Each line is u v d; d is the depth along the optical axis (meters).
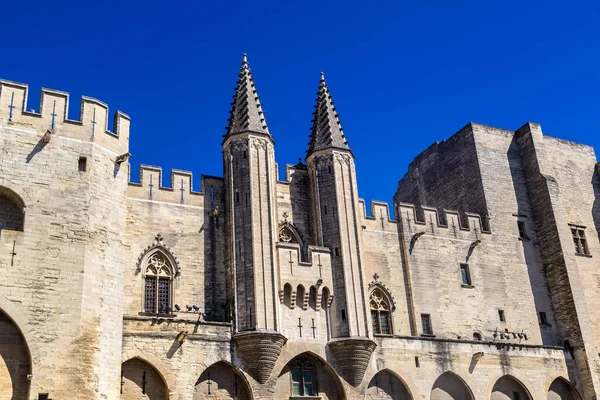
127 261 41.16
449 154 62.81
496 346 49.84
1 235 33.56
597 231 61.38
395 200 70.38
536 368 50.94
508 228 56.72
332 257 45.25
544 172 59.22
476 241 53.91
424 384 45.59
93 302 35.16
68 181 36.47
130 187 43.00
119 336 36.09
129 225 42.00
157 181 44.09
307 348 42.00
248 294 41.00
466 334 50.78
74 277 34.75
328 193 46.97
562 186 61.28
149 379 37.62
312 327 42.72
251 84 47.34
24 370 32.75
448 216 54.38
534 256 56.84
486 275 53.75
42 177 35.78
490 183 58.09
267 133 45.47
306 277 43.22
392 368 44.78
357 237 46.19
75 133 37.69
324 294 43.94
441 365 46.81
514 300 53.97
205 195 45.28
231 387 40.00
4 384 32.25
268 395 39.75
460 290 52.03
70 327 33.78
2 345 32.72
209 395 39.25
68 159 36.91
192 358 38.44
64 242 35.16
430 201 64.44
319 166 47.81
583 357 52.44
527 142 60.75
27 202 34.91
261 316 40.47
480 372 48.31
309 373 43.00
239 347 40.06
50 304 33.72
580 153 64.38
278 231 46.69
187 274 42.75
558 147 63.09
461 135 61.50
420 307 49.91
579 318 53.47
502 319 52.81
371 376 43.69
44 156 36.25
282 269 42.56
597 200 63.03
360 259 45.66
